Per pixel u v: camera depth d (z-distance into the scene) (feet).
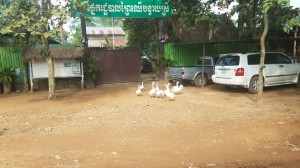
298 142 21.26
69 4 37.88
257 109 31.58
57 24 36.88
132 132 24.21
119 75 59.72
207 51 67.36
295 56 61.72
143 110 32.58
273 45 67.00
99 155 18.95
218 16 46.83
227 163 17.51
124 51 59.72
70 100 41.50
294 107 31.81
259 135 22.77
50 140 22.67
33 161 17.90
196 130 24.40
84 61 54.34
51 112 33.53
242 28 53.72
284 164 17.22
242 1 49.70
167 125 26.07
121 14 56.03
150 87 53.26
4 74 49.98
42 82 53.42
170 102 37.14
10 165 17.28
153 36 78.28
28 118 30.86
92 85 55.83
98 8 54.39
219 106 34.01
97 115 31.07
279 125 24.89
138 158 18.38
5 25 36.86
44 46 41.01
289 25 31.86
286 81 44.86
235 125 25.54
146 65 92.99
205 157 18.57
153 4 57.72
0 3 37.96
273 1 29.25
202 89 48.80
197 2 50.01
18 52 51.44
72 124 27.50
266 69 42.32
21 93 50.60
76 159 18.22
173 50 64.90
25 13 36.35
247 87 41.55
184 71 50.78
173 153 19.33
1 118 31.19
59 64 52.16
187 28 51.19
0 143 22.17
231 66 41.75
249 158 18.37
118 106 35.65
